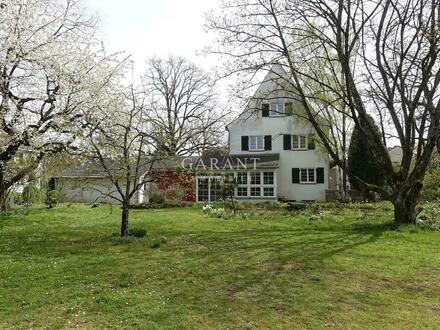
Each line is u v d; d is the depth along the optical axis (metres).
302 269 8.38
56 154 15.19
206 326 5.45
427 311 6.11
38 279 7.71
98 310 6.04
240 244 11.24
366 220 16.72
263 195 32.12
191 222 16.78
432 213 17.19
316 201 29.97
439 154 19.12
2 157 14.66
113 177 12.64
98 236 12.91
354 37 15.14
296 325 5.50
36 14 15.19
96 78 15.30
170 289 7.05
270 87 31.28
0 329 5.34
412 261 9.19
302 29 16.28
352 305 6.31
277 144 33.97
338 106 26.47
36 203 29.30
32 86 14.79
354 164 29.05
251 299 6.52
